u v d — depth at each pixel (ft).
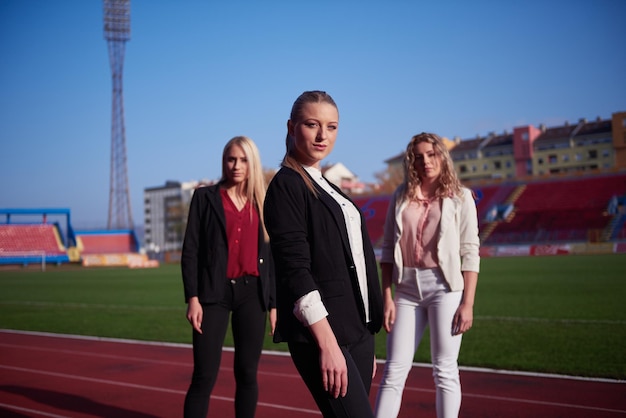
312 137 8.59
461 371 23.31
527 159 262.47
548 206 171.01
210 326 14.35
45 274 136.67
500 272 82.43
